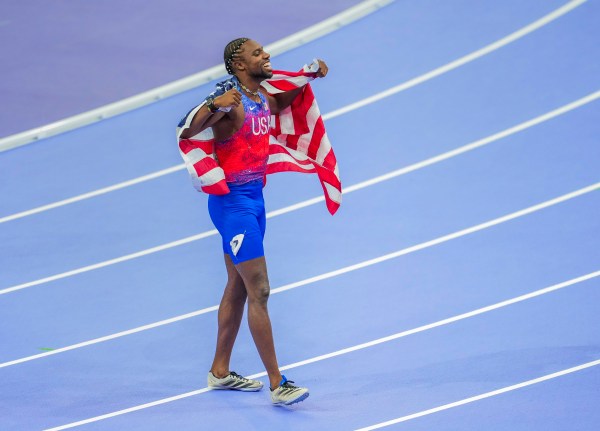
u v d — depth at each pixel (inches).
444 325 1262.3
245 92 1107.9
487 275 1363.2
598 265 1349.7
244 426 1095.6
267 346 1111.6
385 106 1915.6
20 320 1381.6
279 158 1214.9
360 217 1565.0
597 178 1574.8
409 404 1107.3
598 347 1177.4
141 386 1201.4
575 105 1803.6
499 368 1156.5
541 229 1459.2
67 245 1590.8
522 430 1036.5
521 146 1705.2
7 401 1186.6
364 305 1330.0
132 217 1657.2
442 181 1637.6
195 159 1083.9
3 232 1654.8
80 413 1151.0
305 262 1455.5
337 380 1174.3
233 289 1154.7
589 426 1032.2
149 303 1396.4
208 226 1605.6
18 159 1919.3
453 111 1857.8
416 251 1449.3
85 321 1365.7
